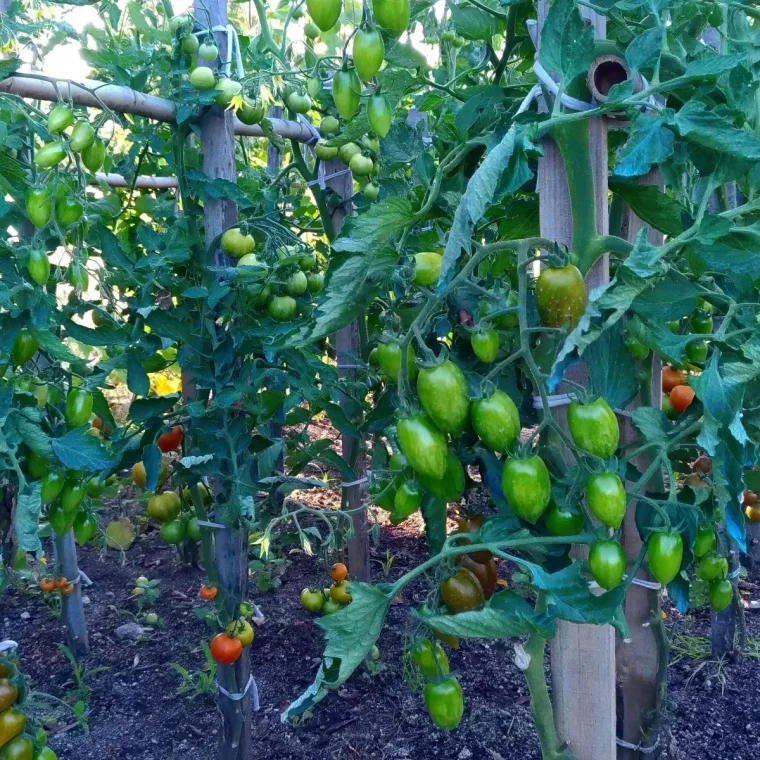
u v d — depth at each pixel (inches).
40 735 78.2
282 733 101.2
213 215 78.7
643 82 42.1
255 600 137.5
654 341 42.1
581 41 36.5
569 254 40.9
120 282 81.7
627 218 59.0
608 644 47.2
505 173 36.7
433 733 99.9
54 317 68.6
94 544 159.5
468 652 118.9
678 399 67.3
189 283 82.7
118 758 97.8
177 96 75.0
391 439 60.9
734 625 109.3
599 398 39.8
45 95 64.4
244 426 79.8
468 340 52.7
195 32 75.4
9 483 74.2
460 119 56.6
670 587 44.6
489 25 66.2
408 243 64.2
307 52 118.0
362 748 97.6
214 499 87.0
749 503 91.3
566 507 42.6
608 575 39.2
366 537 125.1
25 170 63.9
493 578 52.1
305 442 101.7
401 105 117.9
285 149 121.9
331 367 89.8
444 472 42.2
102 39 103.6
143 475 97.8
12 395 60.8
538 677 46.1
